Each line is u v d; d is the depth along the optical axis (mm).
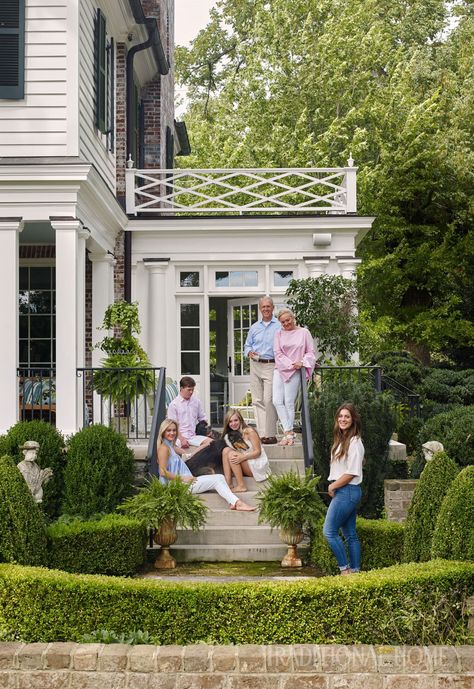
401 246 21766
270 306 11836
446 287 22984
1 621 6387
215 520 9852
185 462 10484
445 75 23391
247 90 23703
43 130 11391
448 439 11094
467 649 6062
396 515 10258
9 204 11125
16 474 7621
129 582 6488
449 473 7805
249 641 6316
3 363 11047
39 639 6340
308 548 9328
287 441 11281
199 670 5910
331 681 5906
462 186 21844
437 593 6398
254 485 10492
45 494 9969
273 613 6336
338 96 22734
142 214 17328
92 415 13648
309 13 22672
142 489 9586
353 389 10711
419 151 21781
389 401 10609
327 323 13555
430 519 7695
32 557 7508
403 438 13367
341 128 21703
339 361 13000
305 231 14891
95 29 12914
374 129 22406
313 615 6320
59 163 10953
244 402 14594
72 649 6020
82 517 9664
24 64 11438
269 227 14758
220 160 23375
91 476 9836
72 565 8242
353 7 23781
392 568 6711
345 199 15453
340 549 7988
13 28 11414
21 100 11406
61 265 11117
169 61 21250
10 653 5980
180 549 9352
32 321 15148
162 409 10969
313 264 14820
